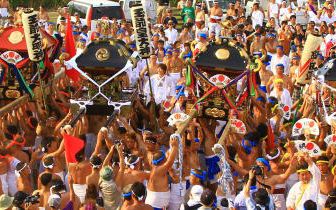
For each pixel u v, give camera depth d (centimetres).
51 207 1084
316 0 3462
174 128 1455
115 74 1514
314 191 1146
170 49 2095
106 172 1147
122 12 3122
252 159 1366
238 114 1495
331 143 1339
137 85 1731
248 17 3180
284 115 1642
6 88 1612
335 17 3127
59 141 1410
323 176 1227
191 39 2686
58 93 1698
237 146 1395
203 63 1553
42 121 1559
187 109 1566
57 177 1200
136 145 1372
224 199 1154
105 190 1146
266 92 1919
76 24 2712
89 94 1536
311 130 1438
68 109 1675
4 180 1294
